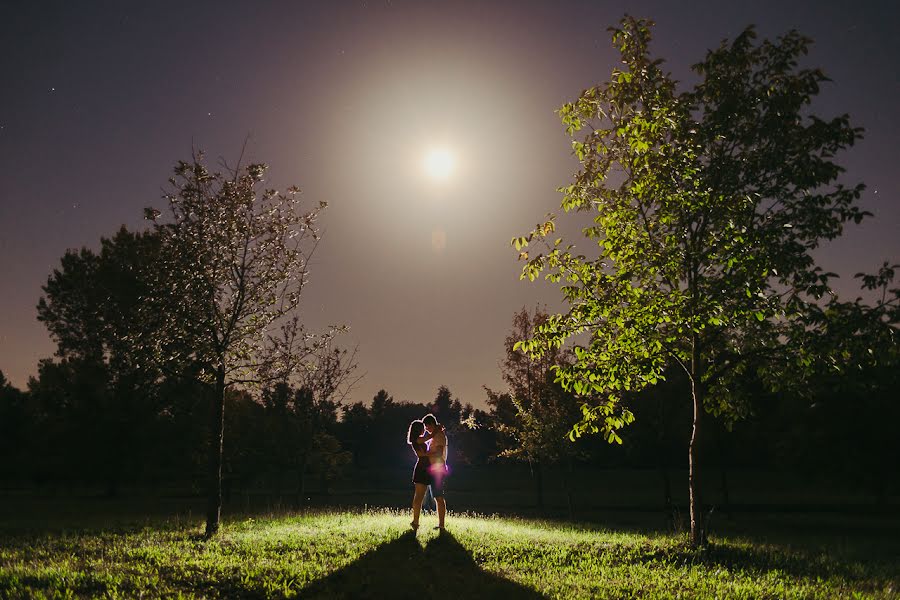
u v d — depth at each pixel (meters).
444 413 132.25
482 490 59.06
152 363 14.47
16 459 51.25
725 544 13.05
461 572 9.58
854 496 47.38
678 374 31.88
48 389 39.94
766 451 49.31
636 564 10.84
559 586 8.95
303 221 15.02
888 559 15.12
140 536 13.41
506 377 34.94
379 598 7.97
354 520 16.17
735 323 11.83
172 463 39.66
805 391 12.69
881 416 35.47
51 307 38.28
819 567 11.65
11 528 16.08
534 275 12.79
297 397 32.44
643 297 12.06
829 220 11.27
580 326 12.48
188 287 13.70
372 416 109.00
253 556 10.19
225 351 14.04
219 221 14.15
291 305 14.86
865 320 10.84
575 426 12.77
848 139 11.49
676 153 11.93
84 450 38.62
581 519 31.88
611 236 12.28
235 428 37.94
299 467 35.56
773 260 11.13
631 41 12.66
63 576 8.25
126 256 33.50
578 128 13.17
